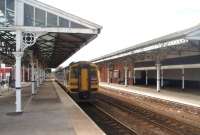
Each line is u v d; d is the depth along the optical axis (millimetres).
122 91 38688
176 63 38781
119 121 16969
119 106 24766
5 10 17500
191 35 22484
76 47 27203
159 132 14383
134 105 25406
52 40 23625
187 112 20625
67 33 18734
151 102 26875
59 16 17812
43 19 17734
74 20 17828
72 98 26984
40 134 11047
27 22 17609
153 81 52781
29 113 16594
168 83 47812
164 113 20516
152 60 46219
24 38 17531
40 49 31000
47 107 19391
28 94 31391
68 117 15172
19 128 12180
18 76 17047
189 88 40344
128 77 57625
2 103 22297
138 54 35312
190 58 35312
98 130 11852
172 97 27672
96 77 26844
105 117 19031
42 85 54719
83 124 13164
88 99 26750
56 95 29812
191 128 15227
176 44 23797
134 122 17328
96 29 18062
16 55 17125
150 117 18922
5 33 22125
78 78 26484
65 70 35500
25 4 17656
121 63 54625
